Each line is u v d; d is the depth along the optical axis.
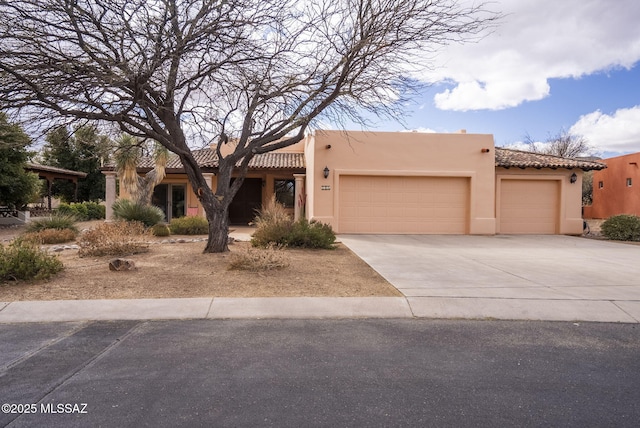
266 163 21.70
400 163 17.38
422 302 6.43
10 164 21.47
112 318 5.75
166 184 22.69
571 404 3.41
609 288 7.32
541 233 18.48
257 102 10.31
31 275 7.60
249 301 6.43
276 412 3.24
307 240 12.09
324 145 17.19
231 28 8.68
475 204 17.55
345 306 6.27
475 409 3.31
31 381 3.79
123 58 7.80
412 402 3.42
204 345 4.73
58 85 7.56
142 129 8.76
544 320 5.79
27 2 7.20
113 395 3.51
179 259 9.84
